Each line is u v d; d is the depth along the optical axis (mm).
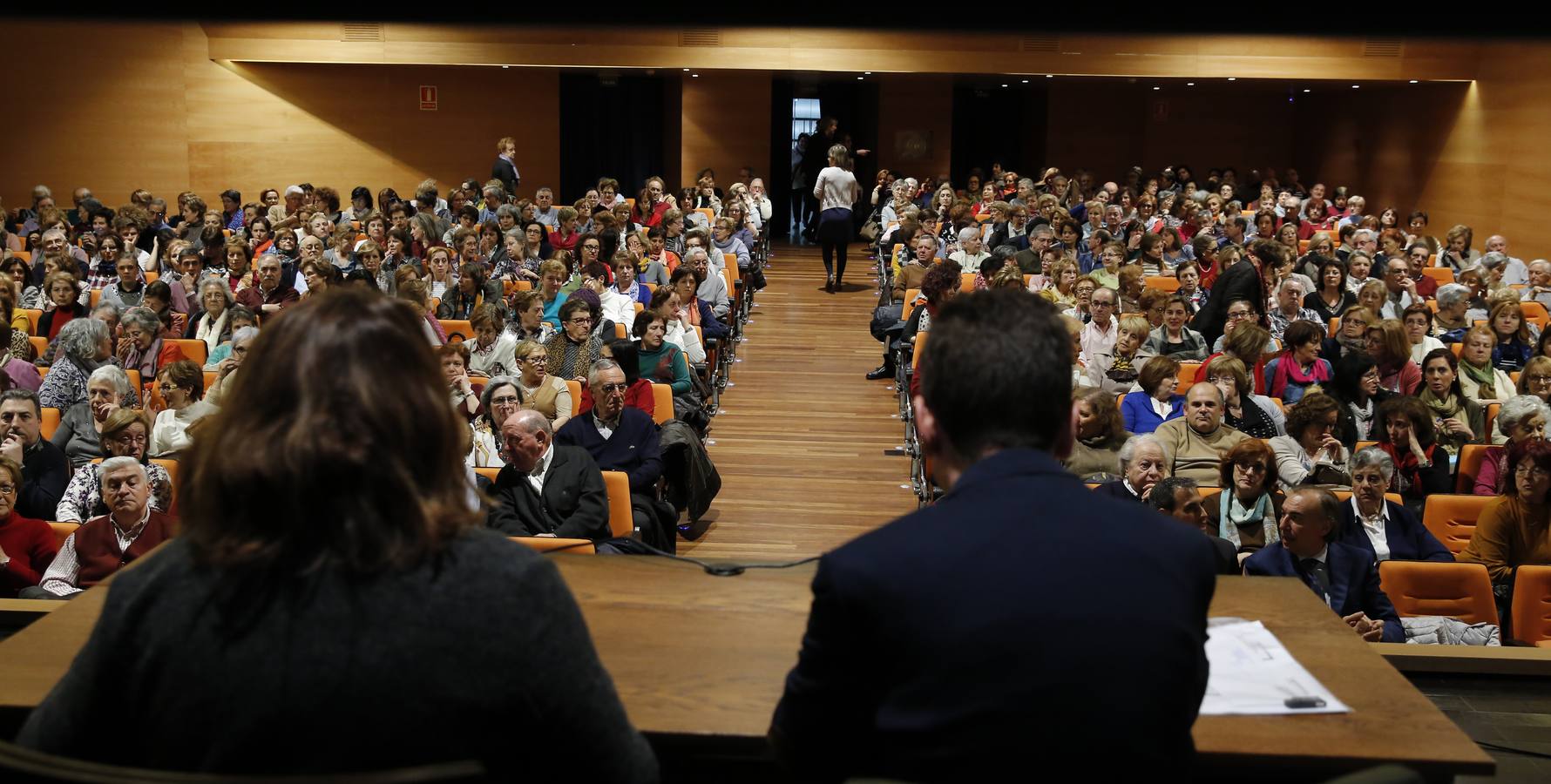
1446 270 10695
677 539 5953
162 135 16188
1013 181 15195
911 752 1127
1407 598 4133
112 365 5656
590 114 17234
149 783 851
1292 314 8258
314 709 1021
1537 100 13875
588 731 1098
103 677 1079
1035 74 14602
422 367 1156
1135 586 1153
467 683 1045
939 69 14547
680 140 17016
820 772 1266
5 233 11789
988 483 1242
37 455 5008
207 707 1033
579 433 5504
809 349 10172
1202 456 5504
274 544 1065
